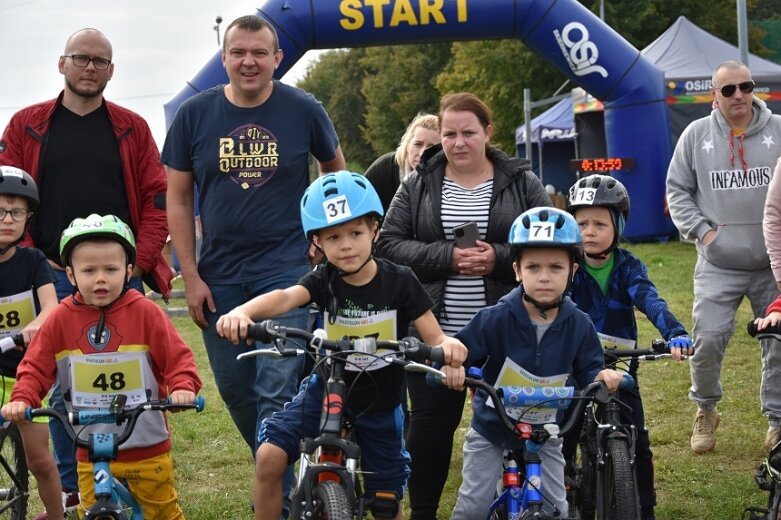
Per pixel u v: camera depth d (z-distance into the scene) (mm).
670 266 19547
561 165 36438
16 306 5680
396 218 6203
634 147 19469
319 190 4637
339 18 14227
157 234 6797
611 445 4957
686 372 10766
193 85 14289
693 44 26688
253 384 6543
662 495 6859
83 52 6574
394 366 4859
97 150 6723
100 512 4234
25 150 6688
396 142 70625
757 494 6773
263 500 4789
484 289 5914
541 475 4793
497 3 14805
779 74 24734
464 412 9617
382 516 4547
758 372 10648
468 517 4973
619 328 5801
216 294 6344
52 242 6660
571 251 4832
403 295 4898
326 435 4168
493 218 5965
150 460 5059
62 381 5059
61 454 6398
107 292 4848
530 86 43875
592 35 17047
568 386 4984
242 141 6227
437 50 63781
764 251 7375
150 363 5020
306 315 6105
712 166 7473
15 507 5520
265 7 14203
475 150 6012
